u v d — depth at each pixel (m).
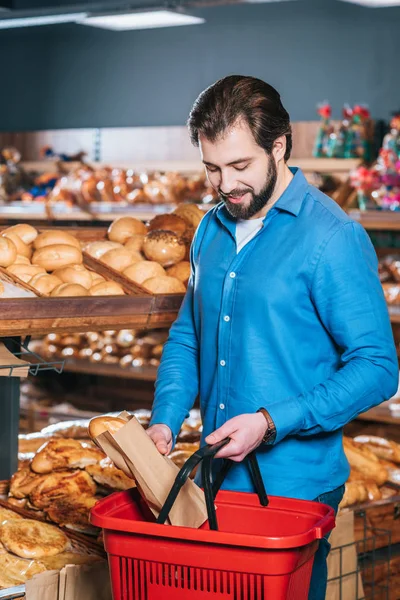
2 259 2.47
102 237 3.12
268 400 1.89
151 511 1.79
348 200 5.72
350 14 6.90
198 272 2.02
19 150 8.25
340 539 2.38
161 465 1.73
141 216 5.67
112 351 5.69
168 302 2.53
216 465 1.98
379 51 6.80
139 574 1.62
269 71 7.33
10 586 1.97
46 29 8.48
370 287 1.87
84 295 2.38
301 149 6.62
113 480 2.39
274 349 1.88
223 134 1.76
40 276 2.47
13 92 8.70
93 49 8.26
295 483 1.92
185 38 7.74
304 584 1.67
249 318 1.89
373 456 2.91
